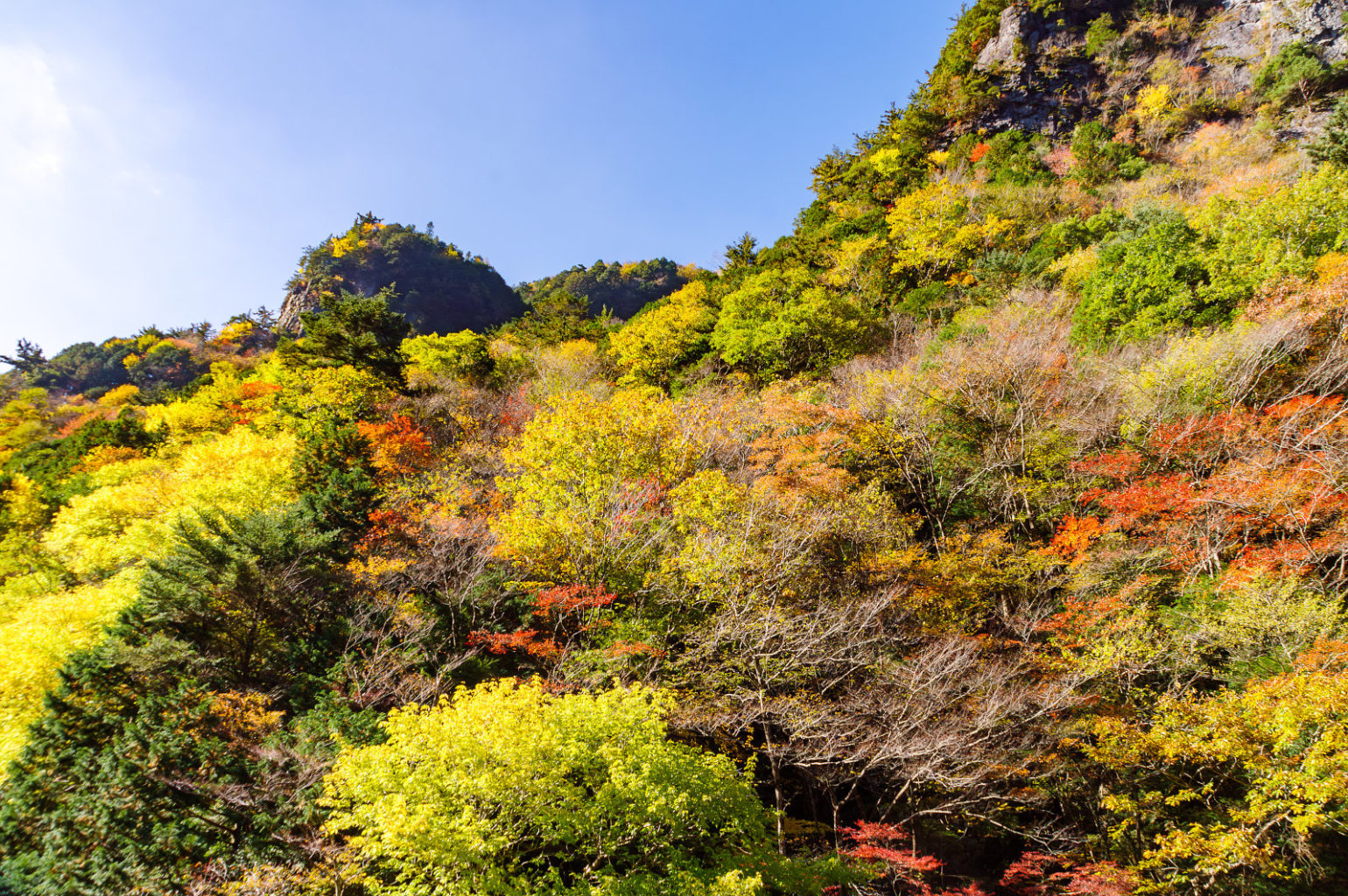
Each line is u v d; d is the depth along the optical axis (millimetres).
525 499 18312
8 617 17891
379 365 29672
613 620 14828
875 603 13703
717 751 12570
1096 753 10742
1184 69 45906
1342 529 12750
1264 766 9016
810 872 9578
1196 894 9492
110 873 8031
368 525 17844
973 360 21453
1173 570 14664
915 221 36594
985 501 19469
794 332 28234
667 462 20875
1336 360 16234
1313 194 19906
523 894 7777
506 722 8914
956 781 10586
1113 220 30016
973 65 54125
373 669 11930
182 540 14641
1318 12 43500
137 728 9625
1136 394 17844
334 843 8695
